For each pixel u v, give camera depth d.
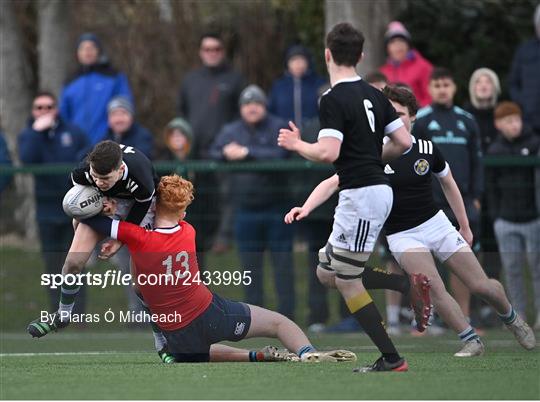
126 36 60.25
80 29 59.75
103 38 60.28
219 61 44.78
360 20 47.72
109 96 43.66
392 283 27.81
